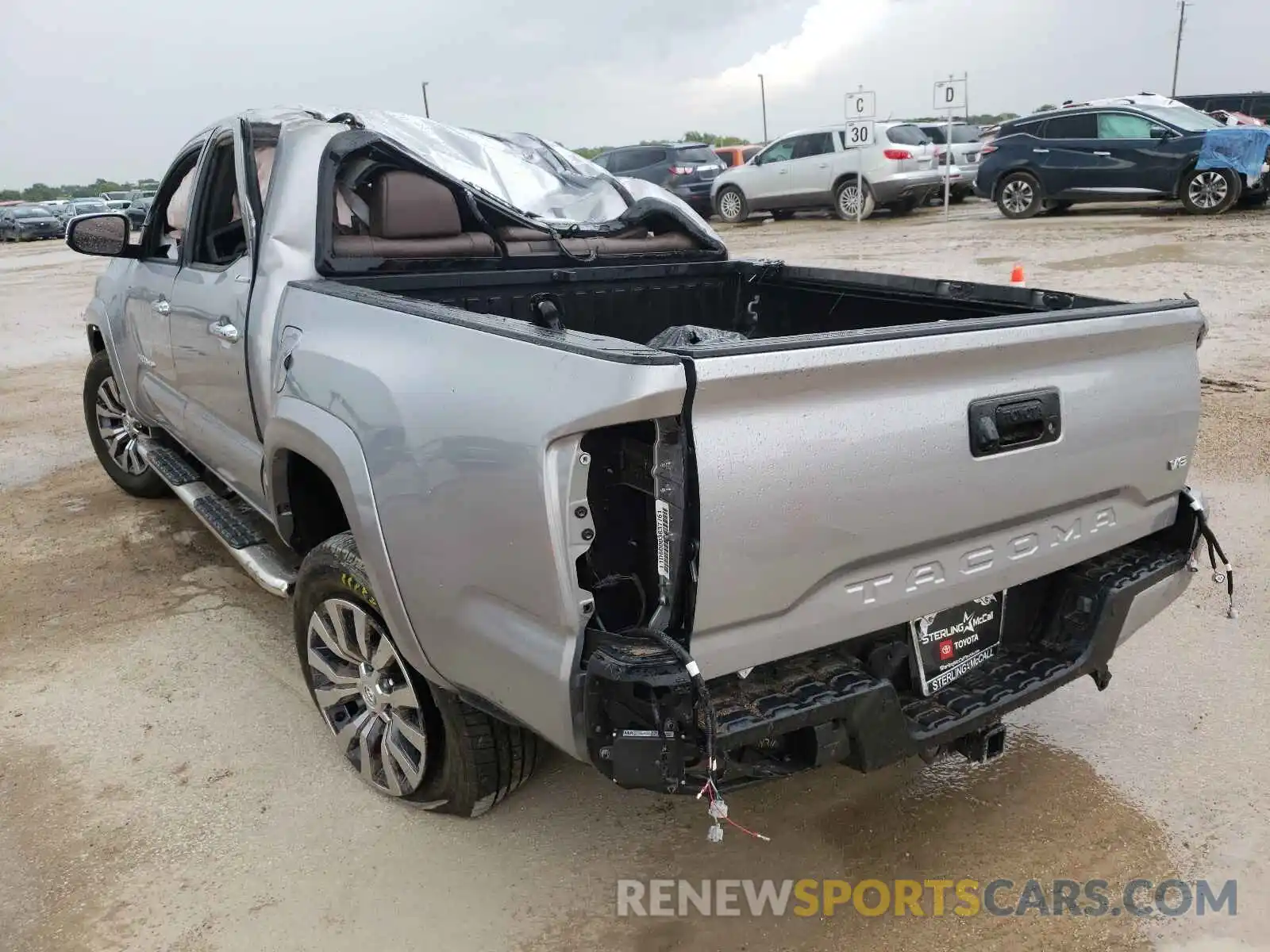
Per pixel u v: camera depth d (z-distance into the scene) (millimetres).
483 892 2607
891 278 3568
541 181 4078
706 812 2914
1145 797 2922
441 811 2830
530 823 2877
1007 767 3080
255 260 3303
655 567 1976
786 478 1963
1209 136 14727
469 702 2428
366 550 2482
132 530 5262
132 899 2602
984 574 2355
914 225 16891
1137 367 2555
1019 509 2350
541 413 1955
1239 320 8500
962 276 11000
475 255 3598
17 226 34188
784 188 18656
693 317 4051
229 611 4293
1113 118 15461
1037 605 2676
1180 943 2396
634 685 1888
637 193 4277
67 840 2834
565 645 1989
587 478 1945
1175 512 2805
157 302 4180
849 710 2084
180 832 2861
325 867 2709
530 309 3600
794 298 3980
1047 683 2475
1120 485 2572
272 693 3617
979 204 20141
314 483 3174
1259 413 6199
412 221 3424
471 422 2119
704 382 1833
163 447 4945
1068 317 2365
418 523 2283
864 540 2102
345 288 2902
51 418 7797
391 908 2557
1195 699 3389
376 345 2523
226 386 3496
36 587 4570
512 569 2053
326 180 3205
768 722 1984
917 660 2402
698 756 1934
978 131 21391
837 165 17938
